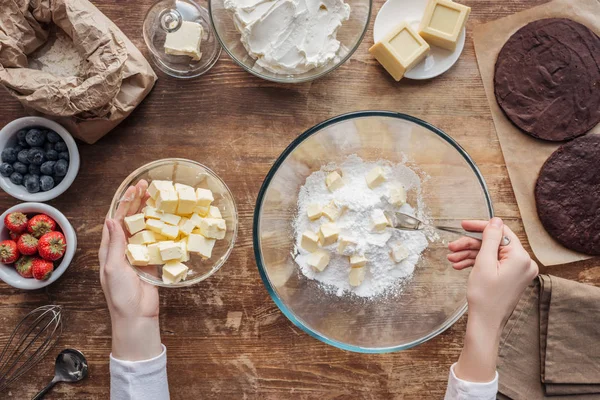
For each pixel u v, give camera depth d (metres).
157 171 1.47
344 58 1.40
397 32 1.43
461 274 1.48
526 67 1.49
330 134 1.47
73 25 1.33
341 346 1.36
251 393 1.50
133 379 1.32
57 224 1.47
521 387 1.44
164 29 1.44
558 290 1.42
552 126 1.48
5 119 1.50
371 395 1.50
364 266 1.43
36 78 1.32
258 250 1.36
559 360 1.42
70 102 1.32
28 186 1.42
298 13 1.38
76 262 1.49
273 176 1.37
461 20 1.43
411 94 1.51
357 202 1.39
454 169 1.48
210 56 1.50
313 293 1.50
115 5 1.50
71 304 1.49
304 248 1.45
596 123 1.47
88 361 1.49
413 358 1.49
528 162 1.50
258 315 1.49
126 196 1.43
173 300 1.49
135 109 1.50
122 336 1.33
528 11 1.50
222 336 1.49
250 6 1.37
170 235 1.40
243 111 1.51
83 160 1.50
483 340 1.23
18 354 1.50
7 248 1.41
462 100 1.51
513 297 1.24
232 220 1.46
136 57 1.42
